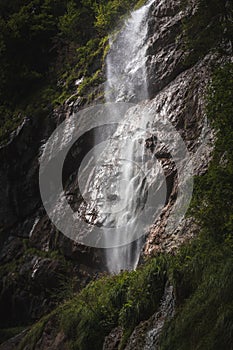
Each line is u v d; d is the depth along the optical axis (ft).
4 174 91.40
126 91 82.43
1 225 89.61
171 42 79.97
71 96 90.38
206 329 41.93
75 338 55.88
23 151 91.30
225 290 42.63
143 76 80.53
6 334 73.82
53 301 76.33
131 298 52.01
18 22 103.60
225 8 61.62
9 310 81.76
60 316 60.13
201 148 65.46
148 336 47.85
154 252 61.31
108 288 57.93
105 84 87.15
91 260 73.41
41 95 96.48
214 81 52.08
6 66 101.19
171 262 51.03
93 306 56.18
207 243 48.73
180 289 47.65
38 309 77.97
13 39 102.58
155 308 50.31
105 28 95.30
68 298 66.74
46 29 104.32
